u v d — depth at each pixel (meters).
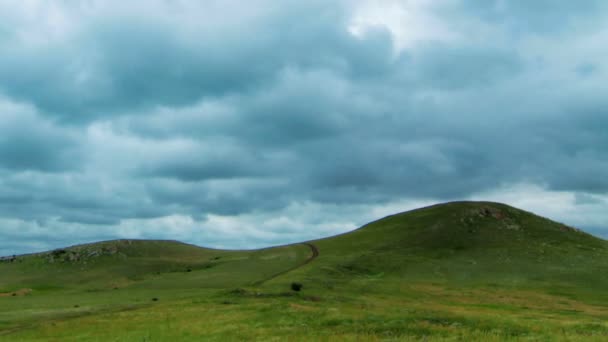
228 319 43.91
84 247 145.62
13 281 114.94
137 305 60.25
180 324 42.84
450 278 89.62
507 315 49.19
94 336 40.03
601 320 46.62
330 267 95.75
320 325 39.53
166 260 135.12
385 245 117.56
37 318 53.16
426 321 39.72
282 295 59.31
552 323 40.25
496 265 97.31
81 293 85.00
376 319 40.66
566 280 86.56
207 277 99.69
